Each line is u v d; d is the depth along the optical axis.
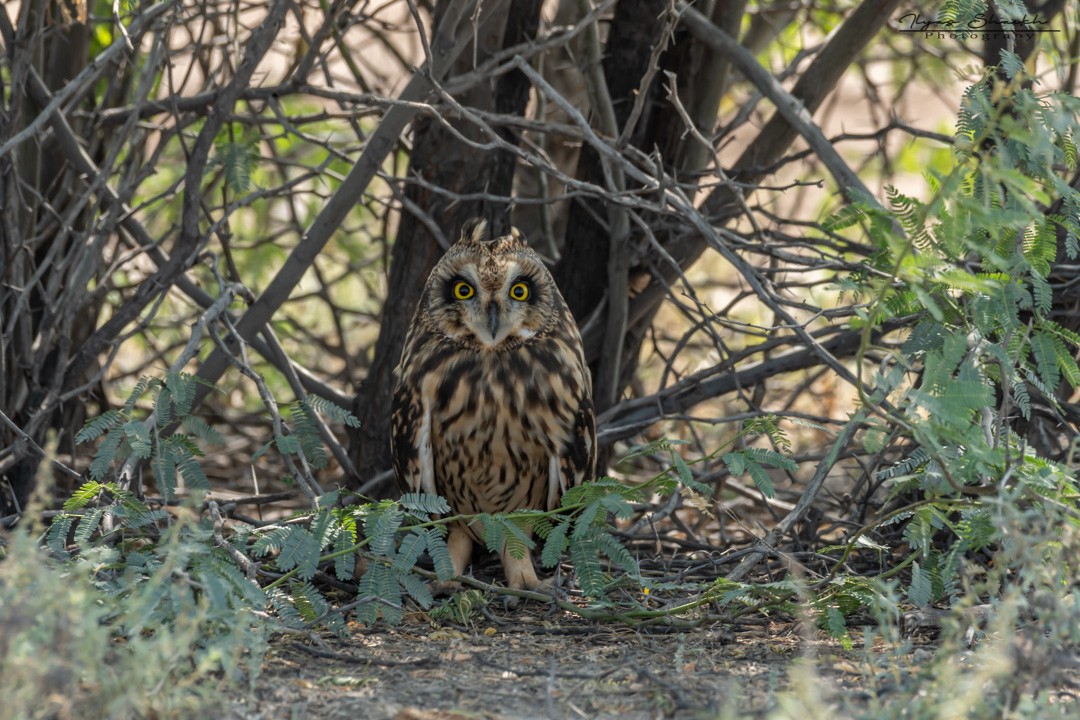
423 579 8.87
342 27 10.69
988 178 6.56
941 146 14.09
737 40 10.31
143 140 10.77
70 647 5.05
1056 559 6.13
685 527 9.72
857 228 11.95
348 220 15.34
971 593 5.89
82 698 5.34
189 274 12.62
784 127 10.35
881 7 9.82
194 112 10.10
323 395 10.79
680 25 10.14
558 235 12.66
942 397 6.69
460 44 8.78
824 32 13.11
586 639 7.44
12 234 9.16
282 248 14.05
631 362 11.03
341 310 13.09
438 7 10.06
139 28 8.96
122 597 6.79
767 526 11.25
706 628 7.56
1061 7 9.73
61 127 9.41
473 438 8.76
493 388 8.64
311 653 6.92
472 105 9.93
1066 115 7.18
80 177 10.08
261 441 12.85
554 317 8.93
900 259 6.38
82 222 10.31
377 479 9.90
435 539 7.60
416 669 6.75
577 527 7.53
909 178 18.81
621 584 8.03
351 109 11.12
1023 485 6.52
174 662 5.45
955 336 6.85
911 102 18.98
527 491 9.05
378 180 14.98
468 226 8.94
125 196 9.38
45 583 5.19
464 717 5.89
